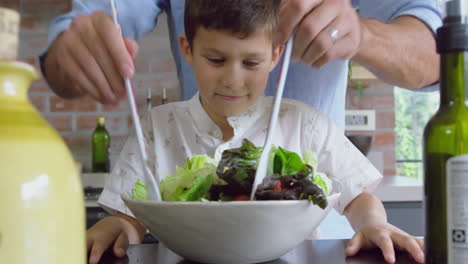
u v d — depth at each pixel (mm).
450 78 398
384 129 2248
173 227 451
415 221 1648
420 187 1646
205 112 1006
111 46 591
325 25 644
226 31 760
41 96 2115
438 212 395
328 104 1115
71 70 626
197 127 1016
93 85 625
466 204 375
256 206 421
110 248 618
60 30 848
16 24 289
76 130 2131
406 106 2328
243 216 427
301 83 1091
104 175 1909
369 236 601
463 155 379
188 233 452
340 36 665
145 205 448
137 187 547
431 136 403
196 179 521
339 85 1107
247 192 493
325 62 692
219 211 423
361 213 816
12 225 255
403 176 2201
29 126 278
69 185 287
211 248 463
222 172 509
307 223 468
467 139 386
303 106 1021
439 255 393
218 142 1000
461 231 375
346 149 959
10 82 288
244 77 803
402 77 936
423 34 943
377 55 870
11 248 254
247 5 776
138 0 1104
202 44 805
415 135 2332
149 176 487
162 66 2148
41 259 265
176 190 534
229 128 1002
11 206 255
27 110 291
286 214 438
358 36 701
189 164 621
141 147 493
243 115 981
